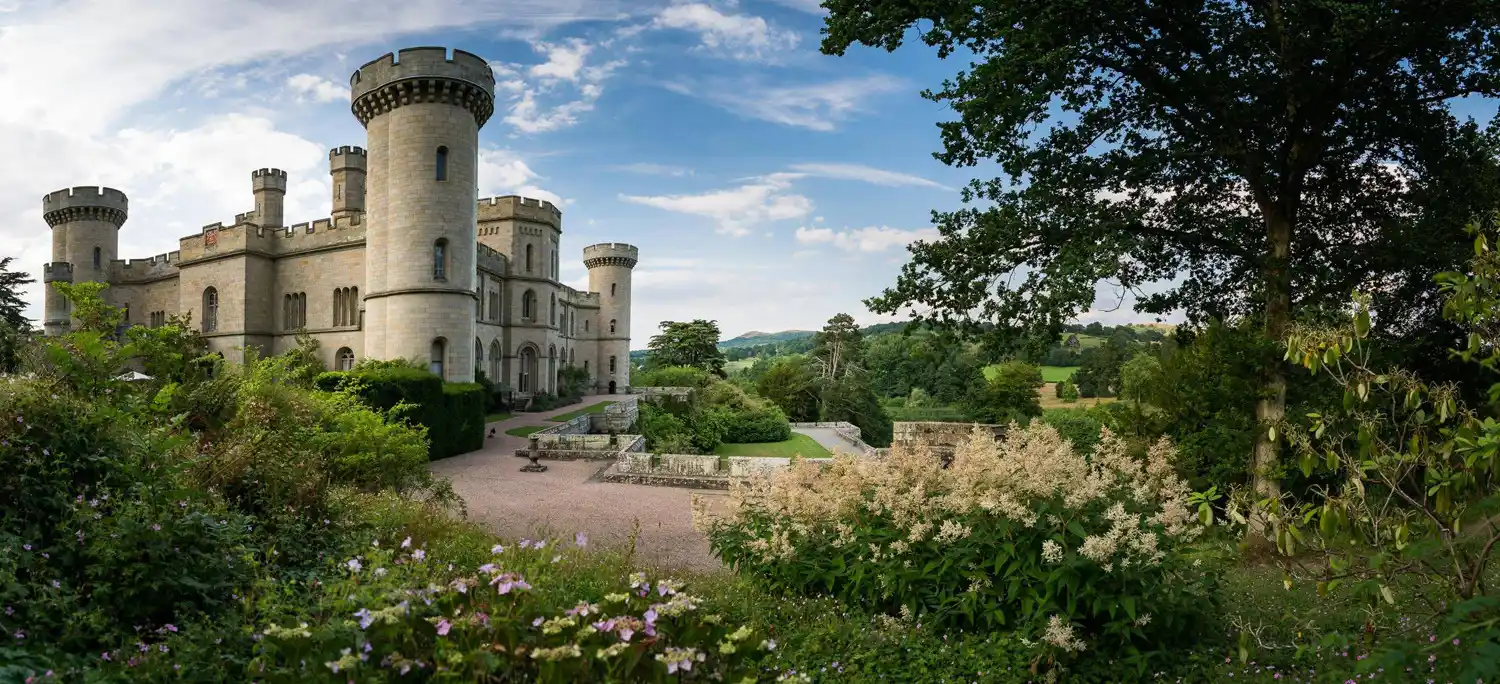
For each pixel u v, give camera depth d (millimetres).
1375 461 4016
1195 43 10430
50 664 3525
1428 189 11125
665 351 88000
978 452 6020
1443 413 3848
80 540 4570
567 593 5258
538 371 48062
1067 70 10812
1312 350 4391
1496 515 3998
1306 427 9406
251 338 39094
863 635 5691
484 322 42438
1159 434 14367
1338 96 10312
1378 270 10758
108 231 53500
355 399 15695
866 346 85812
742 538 7422
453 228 32094
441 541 7832
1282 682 4883
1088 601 5312
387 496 9711
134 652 3871
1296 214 11742
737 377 102250
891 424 62625
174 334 15766
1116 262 9539
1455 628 2924
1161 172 12422
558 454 24281
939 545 6074
